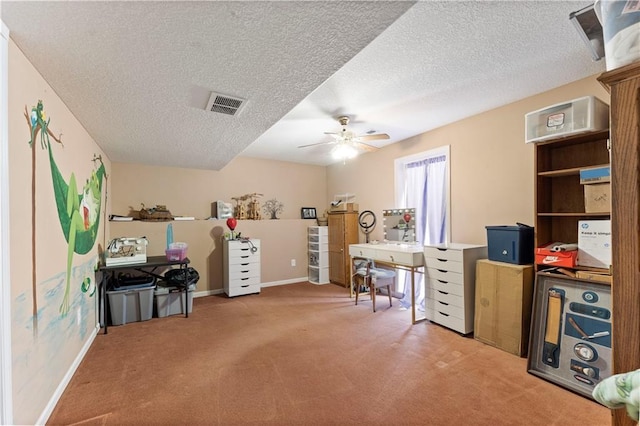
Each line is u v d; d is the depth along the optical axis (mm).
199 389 2082
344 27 1395
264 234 5266
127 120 2570
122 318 3406
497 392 2010
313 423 1732
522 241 2604
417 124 3627
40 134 1761
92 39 1454
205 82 1932
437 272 3266
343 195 5426
